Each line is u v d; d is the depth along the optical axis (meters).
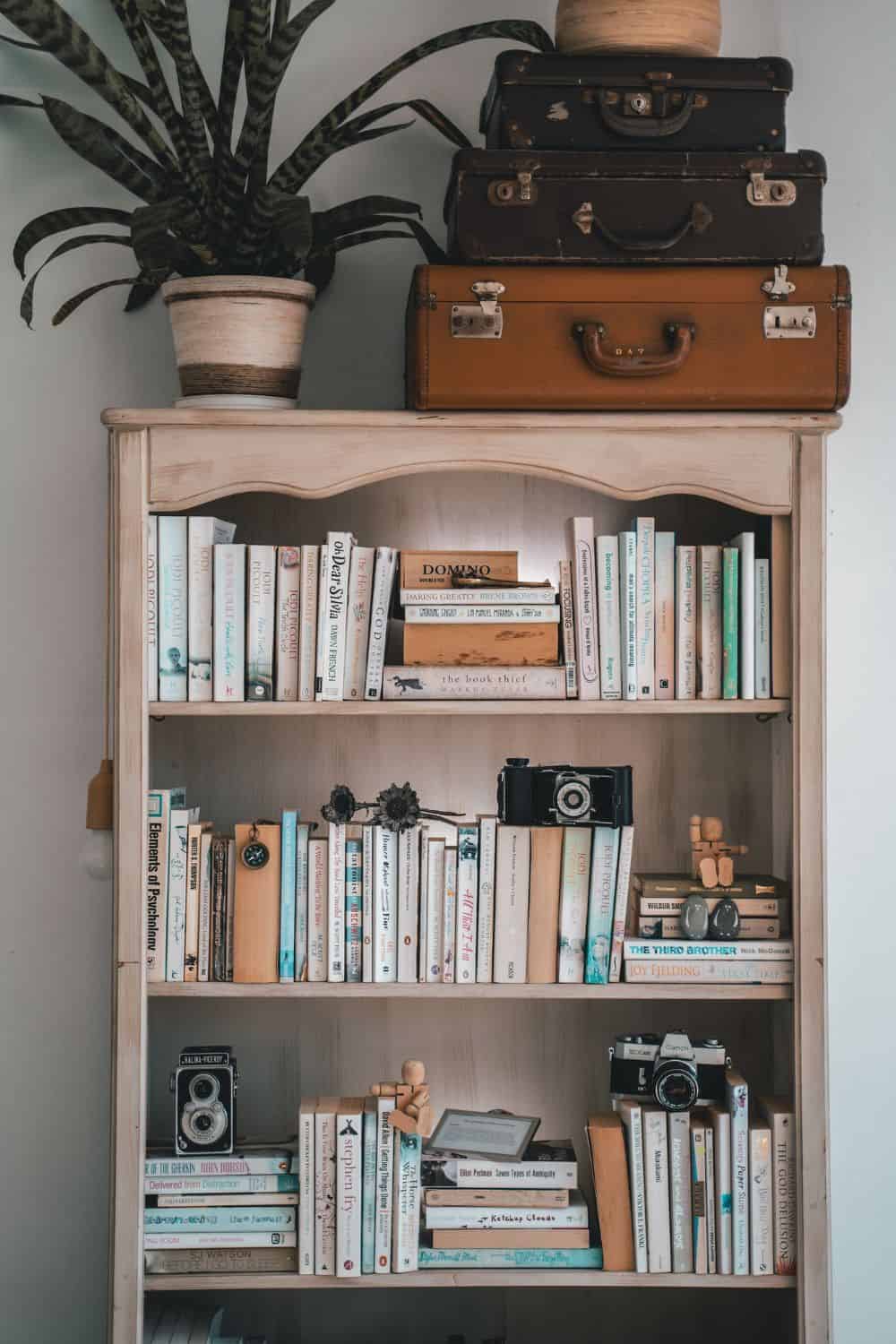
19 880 2.20
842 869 2.24
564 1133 2.20
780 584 1.92
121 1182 1.85
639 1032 2.21
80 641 2.21
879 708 2.25
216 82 2.21
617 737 2.22
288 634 1.93
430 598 1.94
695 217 1.85
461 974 1.92
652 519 1.95
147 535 1.88
